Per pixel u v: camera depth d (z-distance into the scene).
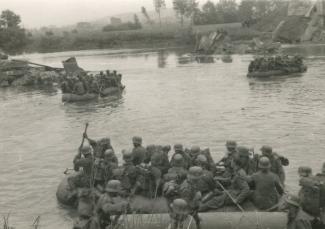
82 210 10.37
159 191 12.20
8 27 142.75
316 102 28.44
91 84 35.69
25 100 37.59
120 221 10.16
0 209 13.48
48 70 56.41
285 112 25.86
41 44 141.38
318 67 50.06
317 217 9.86
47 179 16.11
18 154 19.89
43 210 13.26
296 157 17.06
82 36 143.75
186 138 20.97
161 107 29.94
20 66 55.06
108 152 12.85
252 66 44.88
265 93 33.34
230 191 11.57
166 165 12.63
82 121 26.56
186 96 34.38
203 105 29.81
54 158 18.84
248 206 11.30
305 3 107.00
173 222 9.52
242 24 127.50
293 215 9.22
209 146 19.30
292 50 79.75
